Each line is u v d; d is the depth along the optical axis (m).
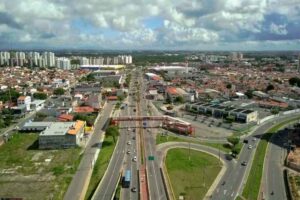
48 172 163.75
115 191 138.25
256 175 157.75
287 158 177.50
